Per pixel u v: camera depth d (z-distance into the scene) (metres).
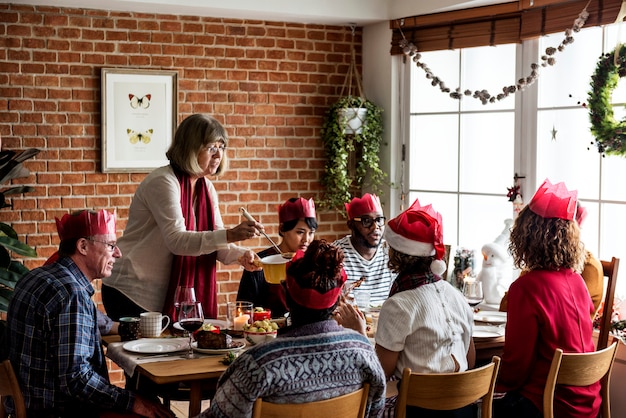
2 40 5.00
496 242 4.68
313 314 2.31
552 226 3.07
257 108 5.74
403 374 2.62
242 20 5.66
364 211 4.06
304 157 5.92
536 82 4.99
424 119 5.71
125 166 5.33
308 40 5.88
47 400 2.75
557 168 4.90
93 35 5.22
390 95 5.82
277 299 3.92
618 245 4.57
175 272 3.84
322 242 2.33
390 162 5.86
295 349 2.26
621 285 4.54
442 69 5.56
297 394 2.26
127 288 3.84
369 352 2.38
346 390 2.34
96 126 5.26
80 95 5.20
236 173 5.71
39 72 5.09
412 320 2.75
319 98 5.94
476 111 5.37
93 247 2.87
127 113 5.32
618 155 4.32
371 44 5.97
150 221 3.84
